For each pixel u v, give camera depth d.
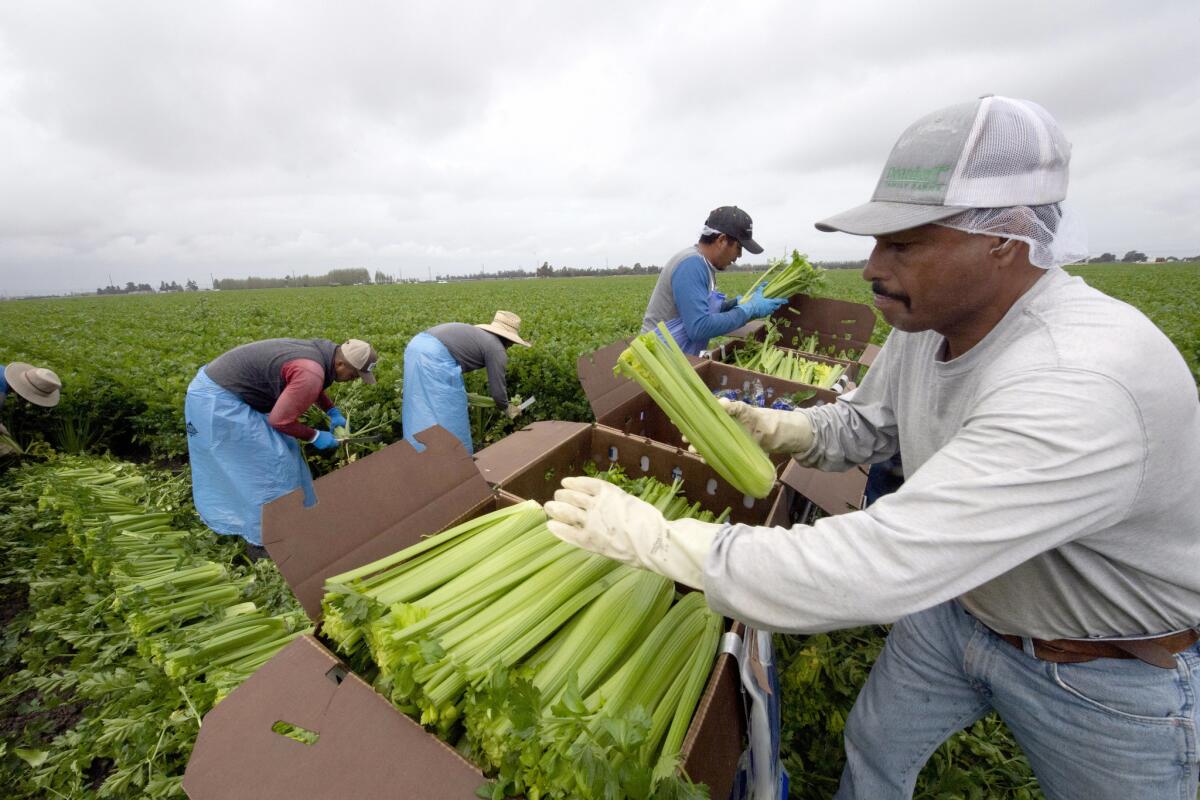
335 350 4.44
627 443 3.13
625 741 1.11
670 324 5.16
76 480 4.66
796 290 6.27
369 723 1.38
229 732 1.34
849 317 6.33
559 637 1.74
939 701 1.91
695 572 1.28
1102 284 35.62
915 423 1.65
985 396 1.13
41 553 3.85
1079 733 1.54
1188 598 1.32
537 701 1.26
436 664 1.41
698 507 2.88
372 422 6.23
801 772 2.49
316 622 1.74
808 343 6.45
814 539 1.10
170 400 6.95
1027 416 1.01
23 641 3.29
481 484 2.36
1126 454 1.00
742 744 1.72
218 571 3.29
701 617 1.86
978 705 1.88
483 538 1.99
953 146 1.11
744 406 2.16
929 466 1.10
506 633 1.61
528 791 1.28
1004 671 1.64
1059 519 1.01
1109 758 1.50
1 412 6.45
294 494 1.79
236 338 15.88
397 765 1.30
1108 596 1.34
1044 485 0.98
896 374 1.91
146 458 7.22
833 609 1.07
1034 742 1.69
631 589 1.84
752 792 1.77
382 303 31.69
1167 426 1.03
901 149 1.23
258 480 4.22
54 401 6.02
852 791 2.20
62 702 2.95
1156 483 1.08
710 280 4.89
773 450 2.26
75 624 3.20
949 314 1.30
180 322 23.33
